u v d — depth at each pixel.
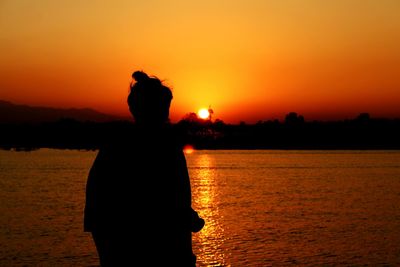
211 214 45.88
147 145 3.79
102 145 3.80
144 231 3.65
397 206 51.78
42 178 92.38
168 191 3.75
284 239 32.38
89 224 3.65
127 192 3.67
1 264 24.41
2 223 38.44
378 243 30.64
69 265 24.20
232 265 25.17
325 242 31.17
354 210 48.59
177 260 3.73
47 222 38.97
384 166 140.38
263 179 93.94
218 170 124.56
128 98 3.95
